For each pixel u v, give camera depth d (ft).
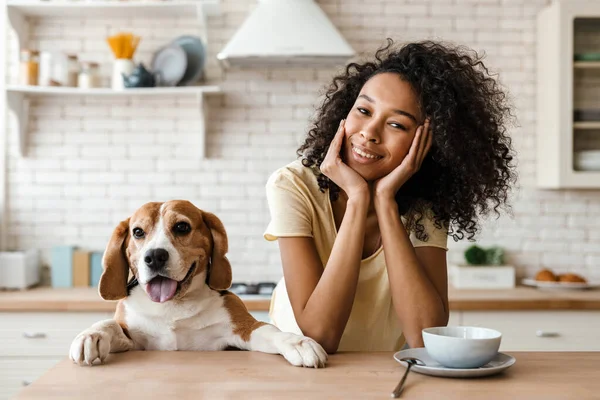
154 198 11.14
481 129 5.10
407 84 4.77
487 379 3.52
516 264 11.32
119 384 3.34
